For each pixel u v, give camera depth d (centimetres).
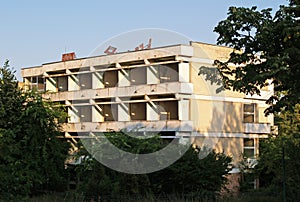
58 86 4041
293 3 1457
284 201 1494
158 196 1627
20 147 1834
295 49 1323
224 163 1927
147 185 1684
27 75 4256
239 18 1405
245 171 3150
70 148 1983
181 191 1767
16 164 1792
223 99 3073
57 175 1902
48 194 1767
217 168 1864
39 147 1869
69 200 1616
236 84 1434
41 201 1620
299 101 1410
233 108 3469
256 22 1414
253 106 3641
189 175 1781
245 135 3534
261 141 3550
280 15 1399
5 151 1781
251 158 3300
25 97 1898
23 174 1806
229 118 3419
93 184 1659
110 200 1587
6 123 1842
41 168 1870
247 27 1434
